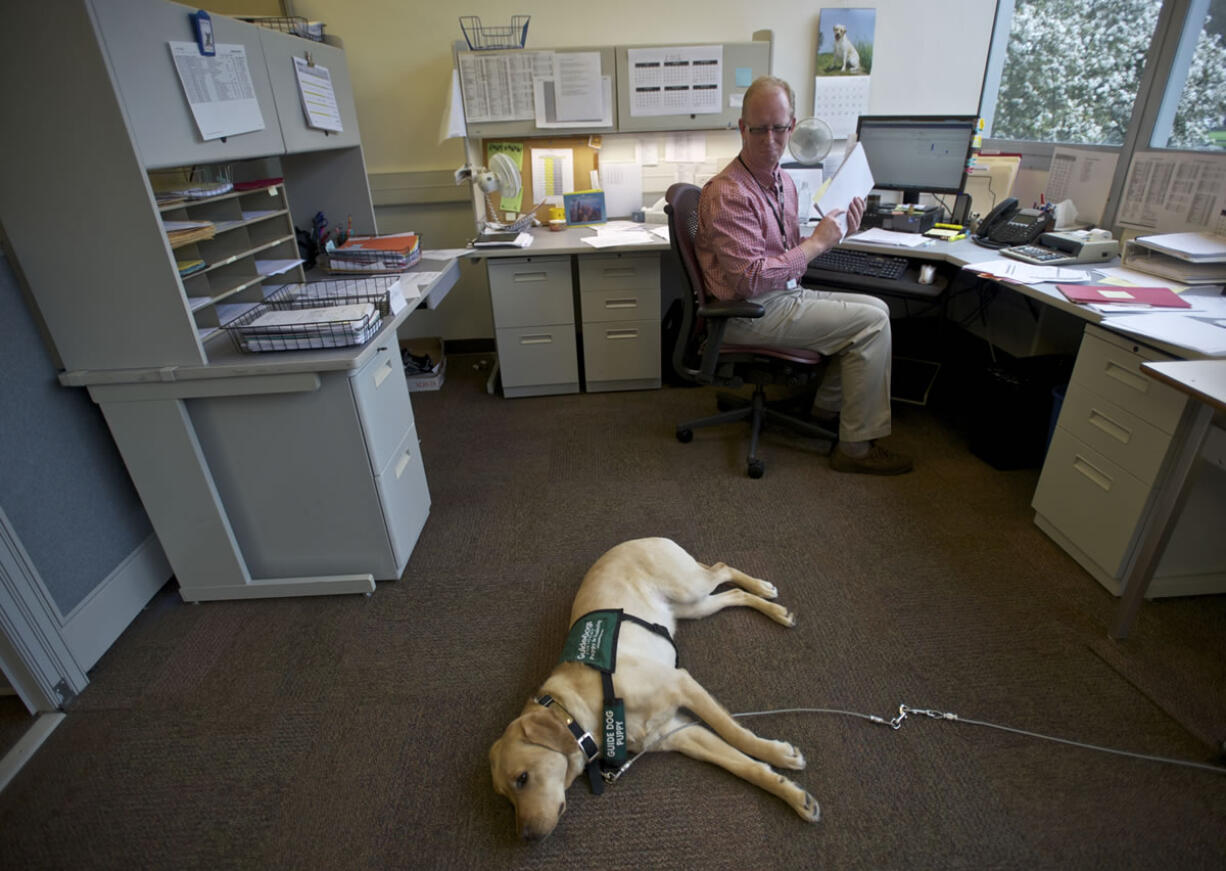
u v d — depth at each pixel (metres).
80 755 1.38
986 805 1.19
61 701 1.48
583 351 2.93
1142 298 1.65
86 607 1.57
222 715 1.46
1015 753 1.28
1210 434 1.25
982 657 1.50
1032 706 1.38
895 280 2.29
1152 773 1.23
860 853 1.13
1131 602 1.47
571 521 2.09
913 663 1.50
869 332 2.08
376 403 1.69
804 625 1.62
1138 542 1.56
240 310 1.88
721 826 1.18
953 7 2.90
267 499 1.69
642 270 2.75
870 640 1.57
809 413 2.65
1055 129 2.73
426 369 3.16
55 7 1.15
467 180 3.00
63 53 1.18
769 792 1.23
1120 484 1.58
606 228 2.98
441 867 1.14
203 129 1.48
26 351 1.42
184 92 1.42
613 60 2.77
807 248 2.06
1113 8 2.37
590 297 2.80
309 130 2.04
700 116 2.90
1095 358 1.63
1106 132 2.46
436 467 2.46
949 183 2.51
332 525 1.74
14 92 1.21
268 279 2.20
